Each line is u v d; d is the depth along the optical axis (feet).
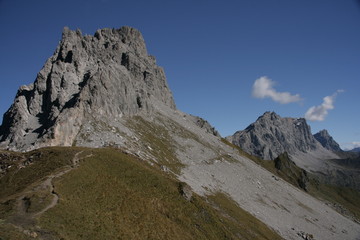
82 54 544.62
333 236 457.27
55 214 138.92
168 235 184.55
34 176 198.70
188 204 235.40
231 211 313.12
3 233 106.83
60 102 426.51
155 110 607.78
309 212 524.52
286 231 370.53
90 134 358.02
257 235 282.97
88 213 156.56
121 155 258.98
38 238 114.21
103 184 196.24
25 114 430.61
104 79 465.47
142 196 208.95
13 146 351.67
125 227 165.07
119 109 474.90
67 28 593.01
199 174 402.93
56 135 331.16
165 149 442.09
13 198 144.36
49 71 499.51
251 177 529.45
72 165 209.15
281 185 606.96
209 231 220.43
